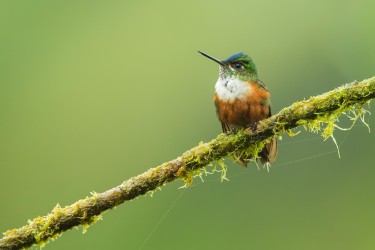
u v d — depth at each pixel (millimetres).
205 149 6281
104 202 6043
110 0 17438
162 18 17219
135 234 14141
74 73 16781
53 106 16531
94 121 16672
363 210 13836
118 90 16859
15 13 16375
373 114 14086
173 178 6207
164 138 16531
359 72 15055
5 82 16172
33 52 16391
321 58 15695
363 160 14141
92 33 17094
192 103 16688
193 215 14164
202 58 16781
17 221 15547
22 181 16031
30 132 16234
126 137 16625
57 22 16844
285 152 14453
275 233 13836
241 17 16797
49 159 16250
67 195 15969
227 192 14258
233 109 7352
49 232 5996
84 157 16391
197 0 17172
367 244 13422
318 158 14227
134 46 17094
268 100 7383
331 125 6109
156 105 16766
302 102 6168
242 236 13867
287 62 16172
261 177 14258
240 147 6375
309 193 14156
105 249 13867
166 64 16938
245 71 7543
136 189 6090
